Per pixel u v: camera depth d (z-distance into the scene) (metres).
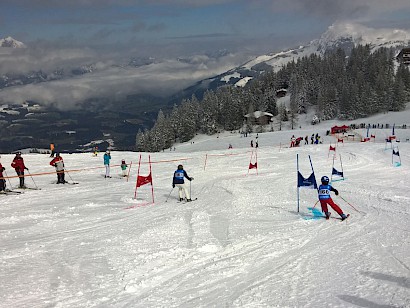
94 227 11.90
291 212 13.98
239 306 6.51
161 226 11.80
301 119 126.06
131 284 7.36
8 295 6.92
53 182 22.03
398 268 8.12
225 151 43.09
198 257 8.94
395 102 109.69
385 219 12.59
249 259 8.82
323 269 8.15
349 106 112.62
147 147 113.19
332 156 35.12
